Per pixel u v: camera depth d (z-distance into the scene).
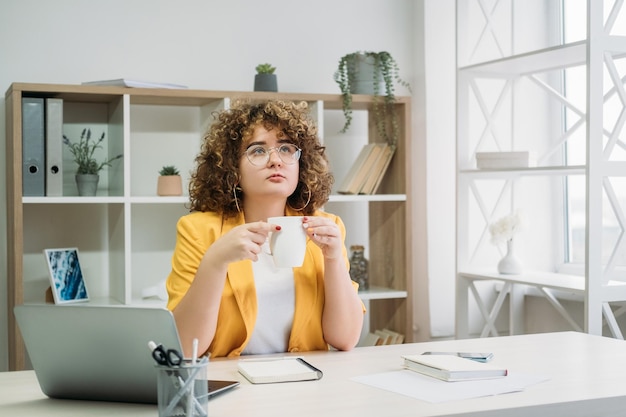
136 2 3.34
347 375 1.61
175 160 3.44
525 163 3.06
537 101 3.68
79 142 3.28
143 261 3.39
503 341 2.01
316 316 1.93
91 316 1.38
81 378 1.44
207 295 1.72
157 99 3.17
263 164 1.89
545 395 1.42
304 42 3.62
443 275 3.72
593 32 2.62
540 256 3.71
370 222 3.69
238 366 1.65
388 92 3.40
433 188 3.71
